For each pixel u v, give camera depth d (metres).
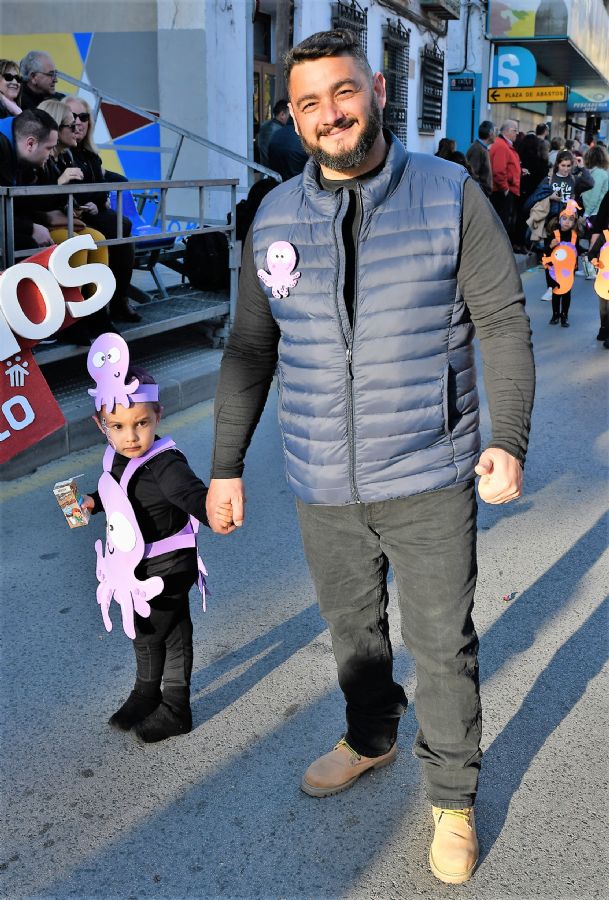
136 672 3.00
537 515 4.41
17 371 3.95
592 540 4.14
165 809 2.46
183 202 9.78
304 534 2.28
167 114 9.62
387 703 2.47
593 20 25.77
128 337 5.74
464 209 1.96
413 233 1.94
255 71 12.18
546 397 6.53
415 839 2.35
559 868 2.25
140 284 7.61
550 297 10.55
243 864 2.27
